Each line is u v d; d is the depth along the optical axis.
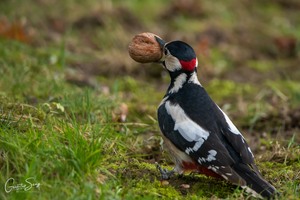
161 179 9.29
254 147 11.39
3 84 12.34
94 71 15.44
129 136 10.87
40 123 10.05
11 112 10.22
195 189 9.10
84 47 16.75
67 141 9.25
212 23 18.86
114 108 12.02
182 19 18.88
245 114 13.12
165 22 18.81
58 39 16.86
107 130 10.19
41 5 18.80
